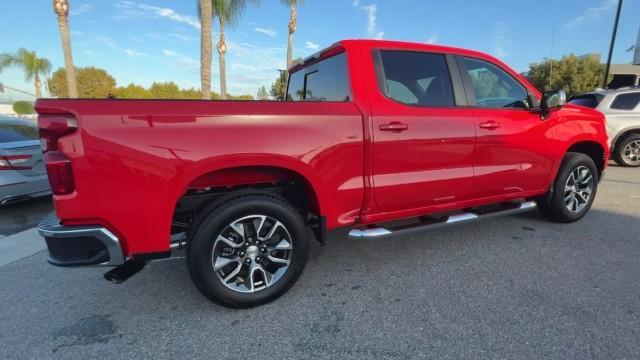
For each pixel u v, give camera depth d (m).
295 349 2.09
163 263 3.30
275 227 2.48
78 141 1.94
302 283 2.87
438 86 3.09
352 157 2.65
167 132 2.10
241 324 2.35
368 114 2.69
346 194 2.69
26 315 2.51
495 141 3.25
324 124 2.53
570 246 3.49
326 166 2.56
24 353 2.11
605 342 2.08
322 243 2.70
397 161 2.82
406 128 2.81
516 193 3.57
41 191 5.09
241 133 2.27
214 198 2.50
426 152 2.92
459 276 2.93
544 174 3.68
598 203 5.04
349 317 2.39
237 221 2.37
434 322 2.31
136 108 2.05
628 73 28.48
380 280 2.89
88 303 2.65
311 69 3.41
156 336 2.25
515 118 3.37
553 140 3.63
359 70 2.76
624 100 8.35
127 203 2.07
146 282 2.95
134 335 2.26
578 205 4.12
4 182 4.66
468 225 4.16
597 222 4.20
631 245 3.50
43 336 2.27
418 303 2.54
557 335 2.15
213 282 2.34
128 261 2.35
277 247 2.52
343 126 2.59
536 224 4.15
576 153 3.96
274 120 2.37
